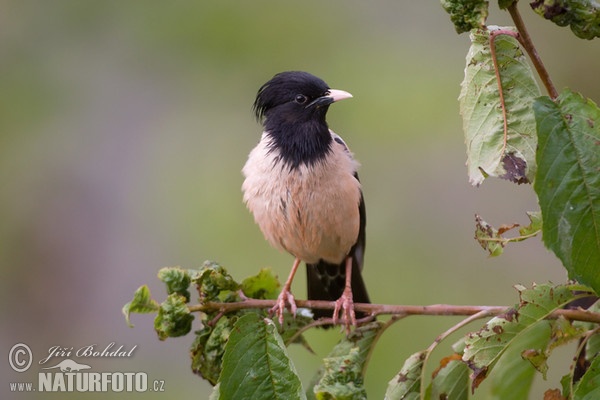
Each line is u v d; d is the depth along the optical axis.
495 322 5.53
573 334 5.48
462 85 5.69
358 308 6.55
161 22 15.31
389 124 13.53
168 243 13.88
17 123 15.14
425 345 11.49
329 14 14.91
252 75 14.84
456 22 5.37
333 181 8.66
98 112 15.18
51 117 15.18
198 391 12.65
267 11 14.93
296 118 8.77
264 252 13.12
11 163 14.94
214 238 13.59
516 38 5.38
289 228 8.83
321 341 11.05
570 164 4.87
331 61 14.55
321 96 8.80
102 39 15.49
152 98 15.11
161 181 14.45
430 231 12.93
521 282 12.13
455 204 12.82
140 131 14.91
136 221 14.31
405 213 12.97
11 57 15.41
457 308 6.17
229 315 6.53
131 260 14.05
